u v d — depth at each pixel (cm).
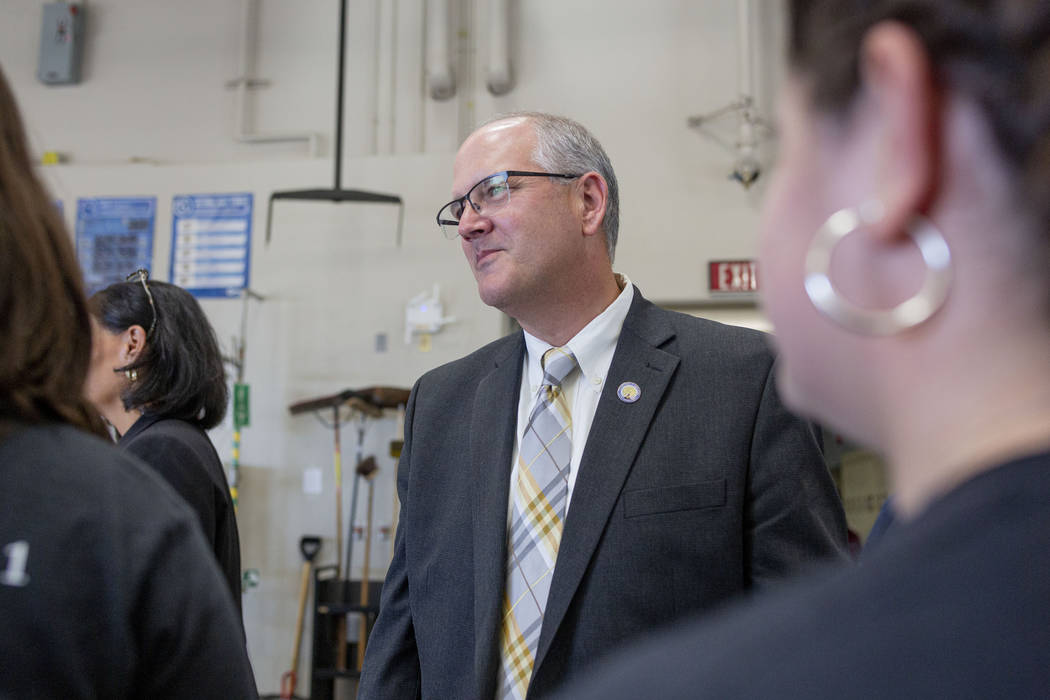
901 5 31
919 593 26
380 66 551
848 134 33
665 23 530
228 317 523
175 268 531
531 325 157
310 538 491
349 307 517
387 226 523
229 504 163
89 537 66
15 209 71
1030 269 29
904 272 31
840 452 630
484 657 130
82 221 541
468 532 143
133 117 566
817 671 25
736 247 502
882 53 31
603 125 524
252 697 81
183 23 573
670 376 140
